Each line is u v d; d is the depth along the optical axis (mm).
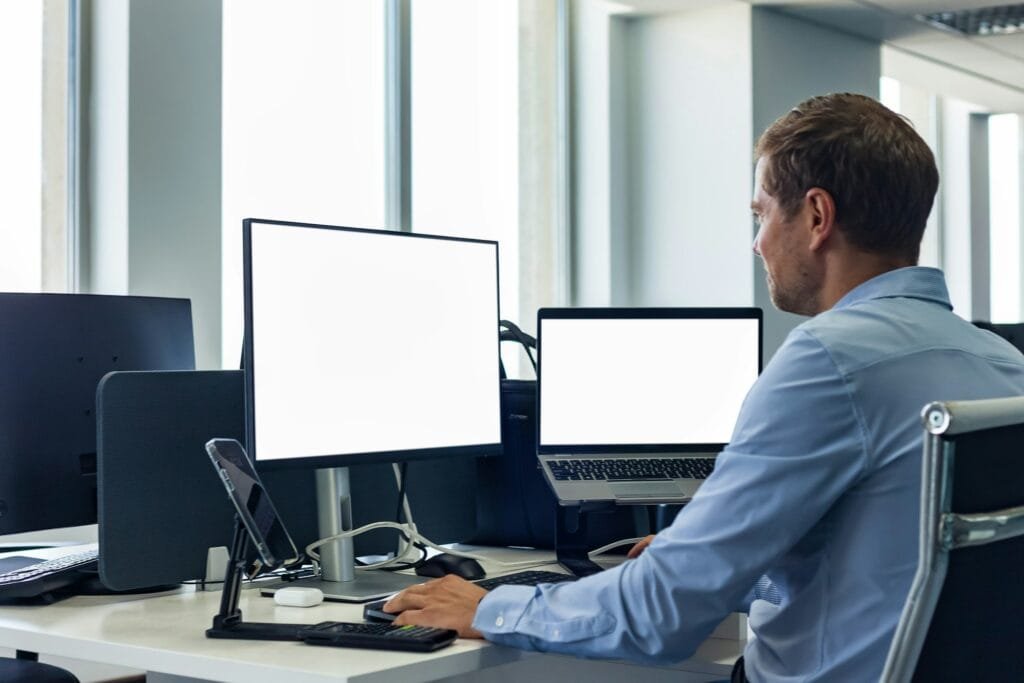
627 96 5402
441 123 4551
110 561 1671
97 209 3328
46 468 1800
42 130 3266
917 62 6371
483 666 1401
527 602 1405
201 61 3469
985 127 7980
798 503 1247
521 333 2258
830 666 1258
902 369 1257
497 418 1963
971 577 1019
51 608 1641
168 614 1595
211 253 3488
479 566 1845
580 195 5348
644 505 2064
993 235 8094
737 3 5090
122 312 1950
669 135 5301
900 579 1225
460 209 4660
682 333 2104
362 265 1757
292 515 1897
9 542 2723
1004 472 1033
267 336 1621
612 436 2080
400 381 1801
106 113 3312
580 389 2080
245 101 3750
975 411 972
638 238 5395
